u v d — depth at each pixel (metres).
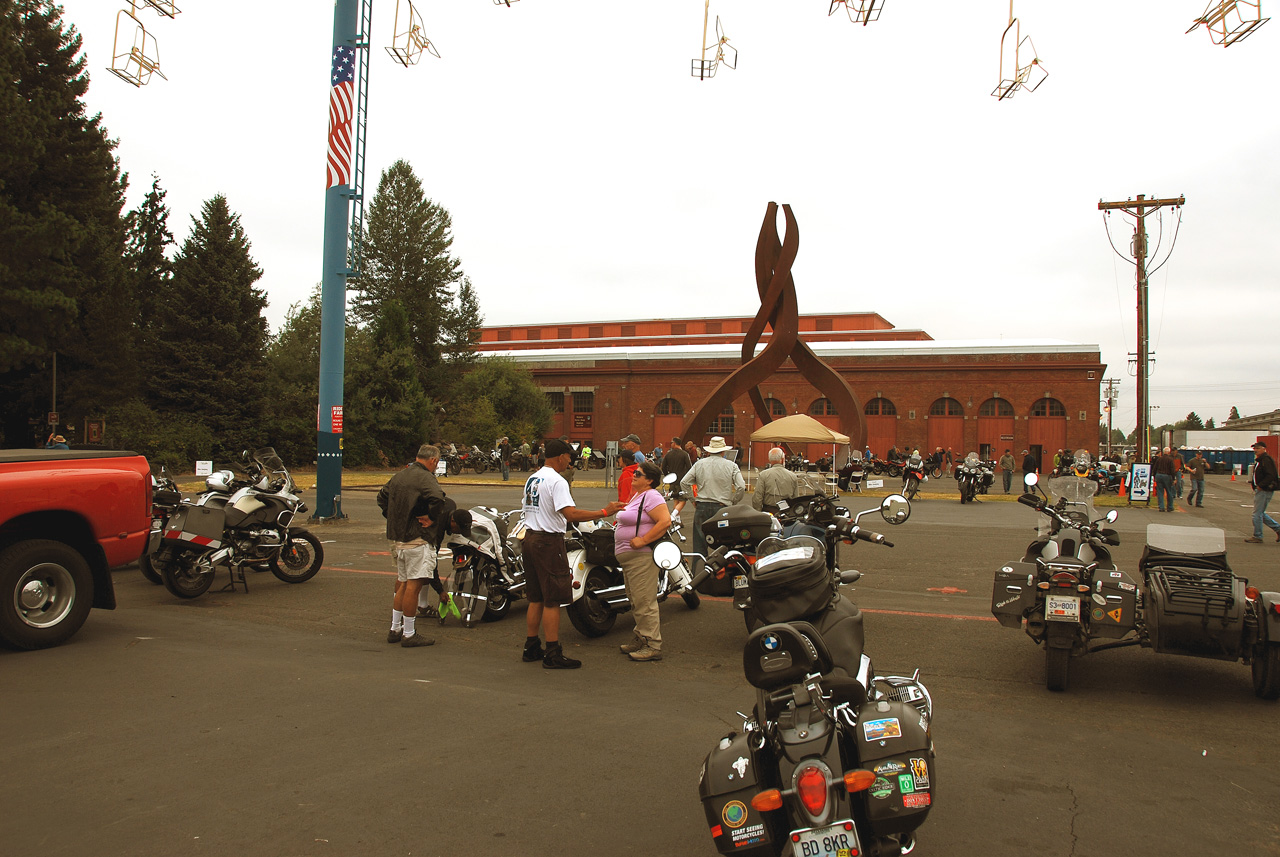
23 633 6.70
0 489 6.66
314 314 51.00
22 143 26.27
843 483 29.59
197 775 4.24
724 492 10.24
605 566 7.86
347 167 16.72
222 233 37.16
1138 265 30.39
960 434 51.91
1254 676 5.69
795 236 30.38
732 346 62.84
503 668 6.52
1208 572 5.91
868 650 6.97
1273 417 114.44
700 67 13.97
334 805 3.89
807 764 2.66
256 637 7.41
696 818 3.77
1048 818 3.75
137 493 7.72
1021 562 6.29
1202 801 3.96
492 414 51.31
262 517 9.92
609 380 59.56
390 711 5.32
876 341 69.44
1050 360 50.50
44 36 33.34
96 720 5.08
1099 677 6.22
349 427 42.62
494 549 8.29
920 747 2.86
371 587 10.01
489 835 3.59
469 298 60.09
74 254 30.56
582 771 4.33
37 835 3.57
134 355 33.56
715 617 8.71
